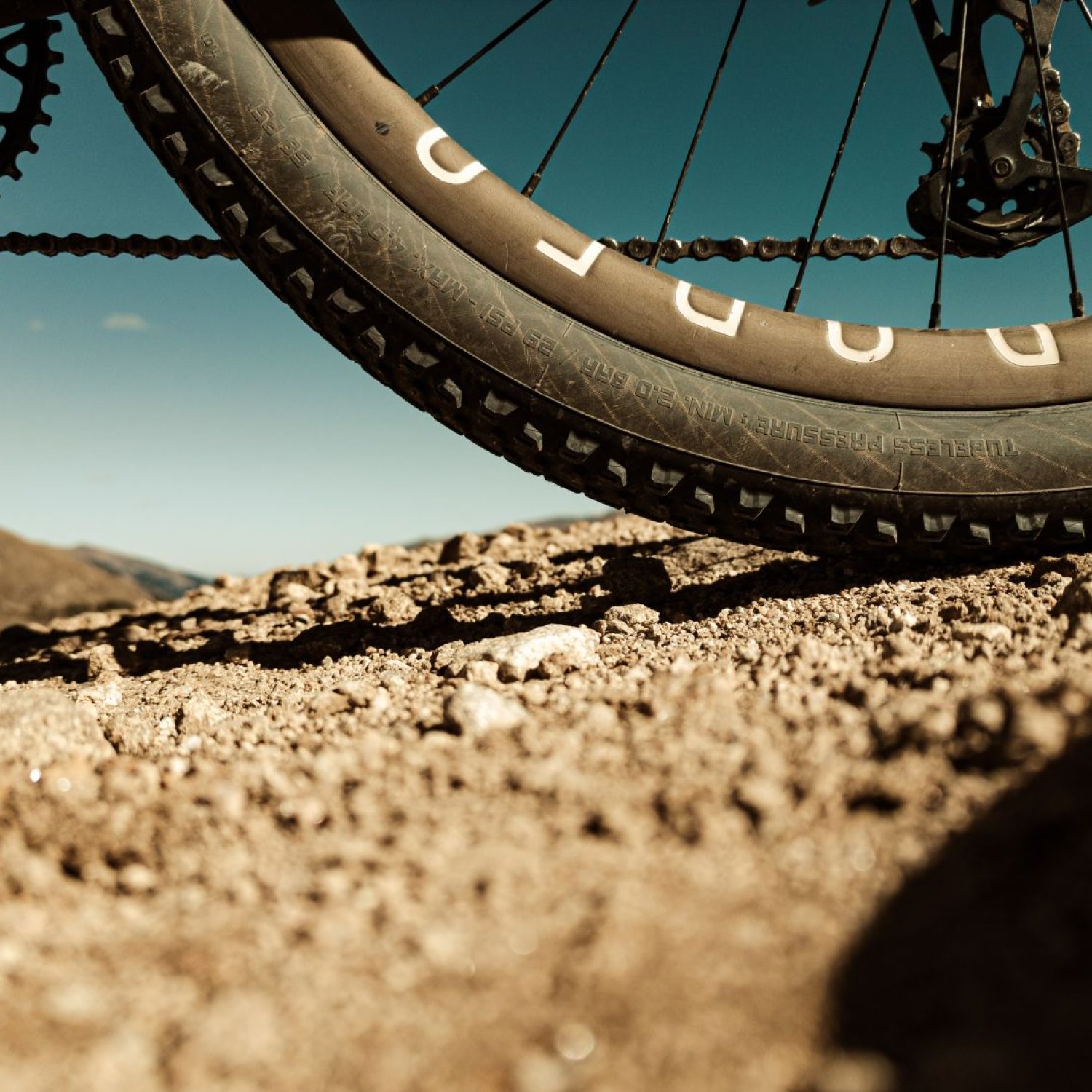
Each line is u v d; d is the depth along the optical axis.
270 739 0.34
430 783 0.29
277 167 0.44
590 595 0.52
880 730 0.29
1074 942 0.19
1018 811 0.24
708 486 0.45
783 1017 0.19
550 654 0.39
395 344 0.45
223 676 0.48
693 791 0.27
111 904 0.26
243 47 0.44
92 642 0.63
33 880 0.27
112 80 0.44
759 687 0.33
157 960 0.23
